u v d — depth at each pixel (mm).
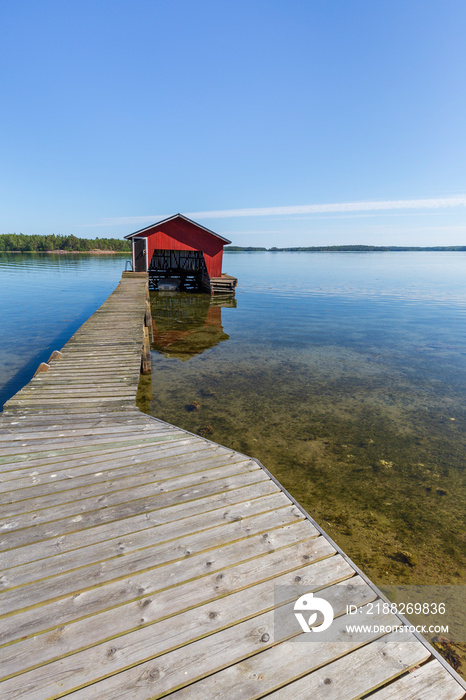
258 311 18859
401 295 26250
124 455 3533
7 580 2107
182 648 1750
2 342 11922
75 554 2307
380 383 8633
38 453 3543
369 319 16969
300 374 9195
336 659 1731
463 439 6008
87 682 1594
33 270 43406
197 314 17797
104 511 2715
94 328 8812
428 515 4148
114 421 4305
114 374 5785
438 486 4715
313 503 4289
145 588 2076
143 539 2443
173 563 2258
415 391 8148
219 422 6395
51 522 2590
